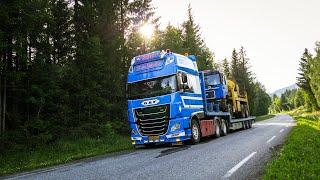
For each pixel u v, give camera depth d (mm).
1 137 16984
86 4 24938
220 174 7984
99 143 20062
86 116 23312
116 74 25750
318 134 17000
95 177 8586
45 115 20969
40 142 18469
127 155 13469
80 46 23891
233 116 26828
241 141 16172
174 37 41781
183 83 15930
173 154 12516
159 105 15641
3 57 18672
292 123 34562
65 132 20812
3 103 18219
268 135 19266
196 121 17250
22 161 14688
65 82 22250
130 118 16297
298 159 9062
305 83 102938
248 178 7430
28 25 18094
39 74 19906
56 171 10445
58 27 24203
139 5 29641
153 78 16047
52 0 23453
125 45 28219
